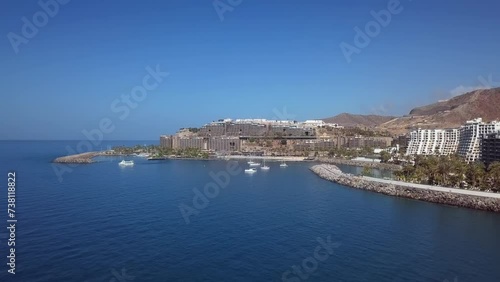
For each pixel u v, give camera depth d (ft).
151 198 597.52
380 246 358.84
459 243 369.50
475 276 291.99
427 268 305.73
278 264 312.50
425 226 433.89
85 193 632.79
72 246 346.95
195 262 314.55
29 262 307.78
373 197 637.71
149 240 368.68
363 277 288.30
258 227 422.41
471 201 545.85
